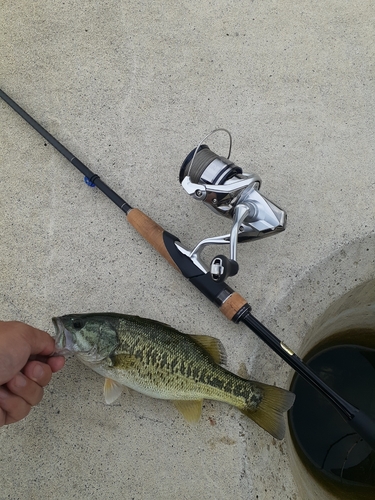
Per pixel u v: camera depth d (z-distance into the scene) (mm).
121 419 449
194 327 468
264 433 444
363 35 536
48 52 554
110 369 418
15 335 359
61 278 494
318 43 536
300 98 524
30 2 565
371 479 624
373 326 636
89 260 496
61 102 542
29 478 443
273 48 538
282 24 542
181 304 474
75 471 441
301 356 501
